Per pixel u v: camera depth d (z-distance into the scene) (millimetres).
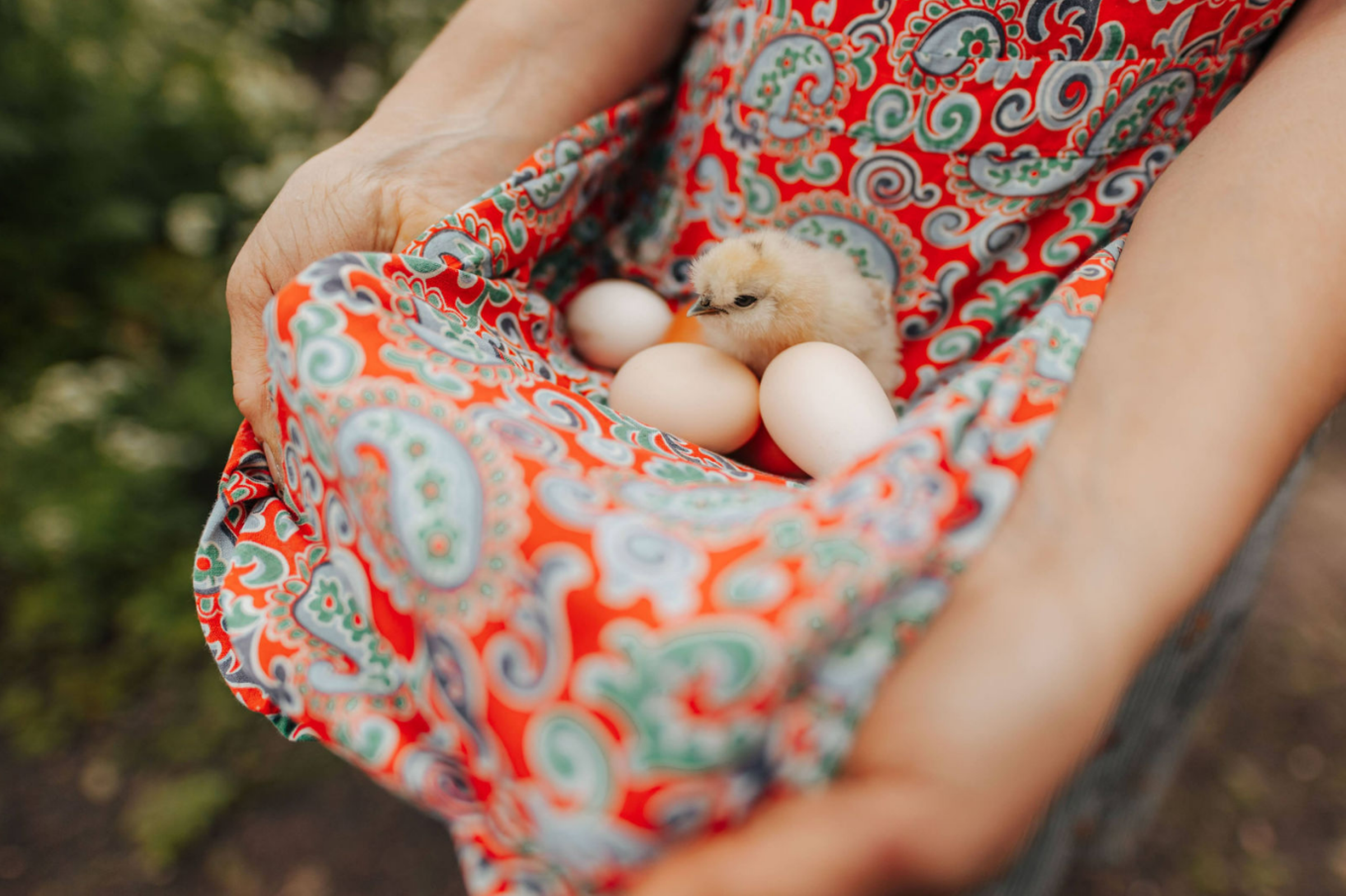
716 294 356
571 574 237
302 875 764
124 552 898
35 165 1078
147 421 967
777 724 229
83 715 842
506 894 248
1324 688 906
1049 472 250
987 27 327
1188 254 270
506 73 401
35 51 1116
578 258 419
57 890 739
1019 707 228
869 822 223
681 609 230
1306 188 266
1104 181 343
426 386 268
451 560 249
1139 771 588
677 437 356
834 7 341
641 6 407
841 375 341
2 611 886
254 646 293
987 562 241
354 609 281
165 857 759
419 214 363
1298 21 316
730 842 227
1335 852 774
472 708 247
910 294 367
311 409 270
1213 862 759
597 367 404
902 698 230
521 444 260
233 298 362
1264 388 251
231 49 1416
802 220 375
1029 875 551
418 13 1708
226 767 823
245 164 1243
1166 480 245
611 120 396
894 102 345
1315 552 1057
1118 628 235
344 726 268
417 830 799
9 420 953
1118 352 265
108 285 1088
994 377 259
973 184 348
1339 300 257
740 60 371
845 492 238
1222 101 335
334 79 1739
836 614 227
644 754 227
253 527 323
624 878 233
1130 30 320
